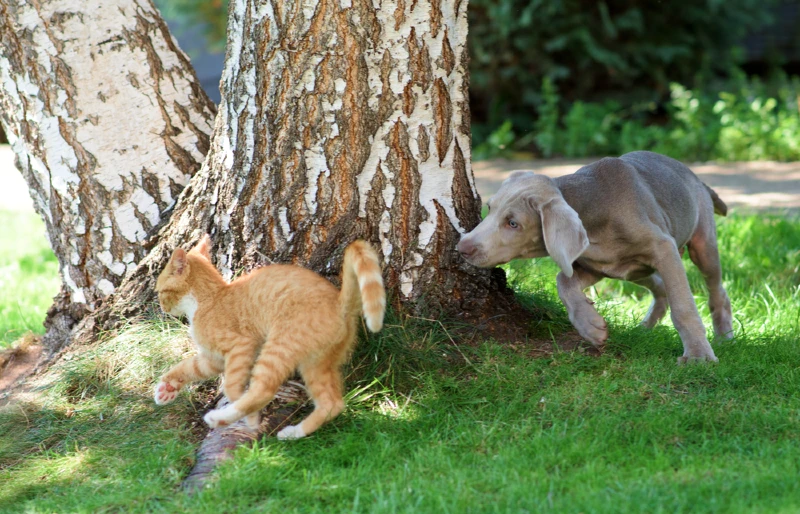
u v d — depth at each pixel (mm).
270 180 4328
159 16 5031
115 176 4781
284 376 3701
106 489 3562
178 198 4762
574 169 12047
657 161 4969
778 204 9305
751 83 15641
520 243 4383
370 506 3225
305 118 4266
